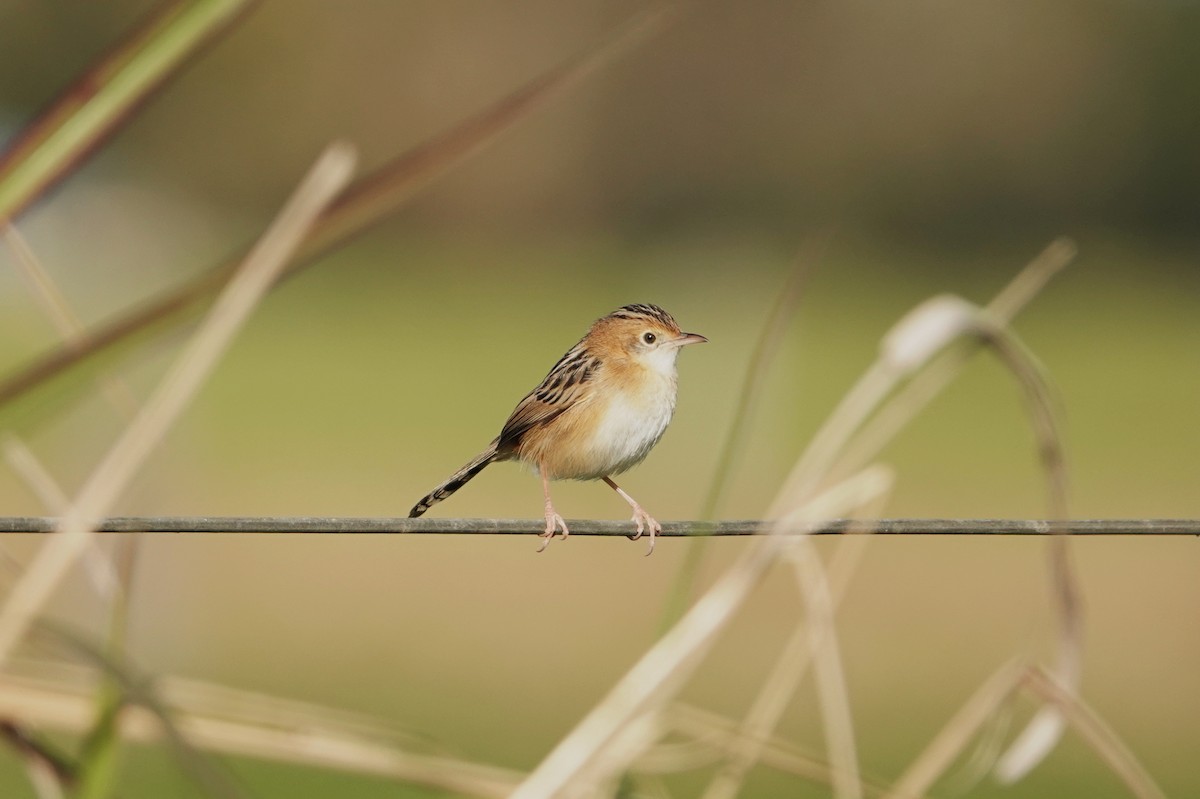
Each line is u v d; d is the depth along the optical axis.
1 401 3.36
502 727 11.88
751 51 50.56
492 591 17.16
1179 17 51.56
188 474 12.78
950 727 4.94
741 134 51.00
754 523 4.54
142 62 3.43
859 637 14.94
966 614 15.83
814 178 51.91
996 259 52.69
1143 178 52.84
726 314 23.17
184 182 49.22
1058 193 52.62
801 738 11.73
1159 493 22.12
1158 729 12.62
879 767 10.91
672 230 51.16
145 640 11.60
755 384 4.57
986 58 51.38
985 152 52.47
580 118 50.31
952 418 29.30
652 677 4.24
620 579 17.83
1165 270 52.03
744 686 13.09
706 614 4.35
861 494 4.62
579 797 4.27
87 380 3.45
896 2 51.50
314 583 17.34
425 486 22.16
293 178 49.91
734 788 4.72
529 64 48.16
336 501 21.05
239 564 18.42
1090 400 32.31
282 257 3.59
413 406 31.14
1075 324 43.62
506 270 51.56
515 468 23.42
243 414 29.72
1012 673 4.95
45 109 3.38
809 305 45.12
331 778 10.11
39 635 3.96
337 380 35.03
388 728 4.45
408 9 48.00
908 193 51.69
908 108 51.12
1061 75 51.75
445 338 41.84
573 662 14.12
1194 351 39.47
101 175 46.72
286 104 49.06
